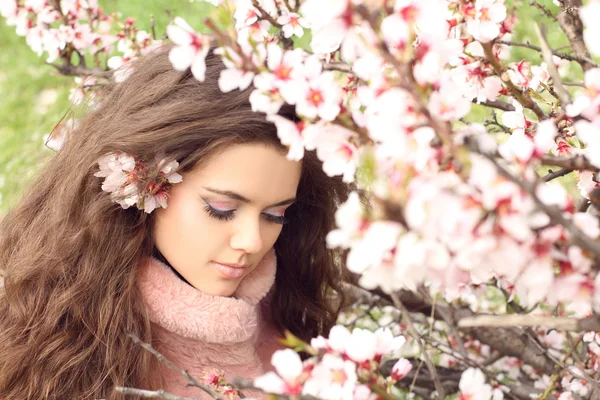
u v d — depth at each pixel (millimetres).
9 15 1866
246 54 790
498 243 611
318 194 1445
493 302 2104
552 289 675
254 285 1395
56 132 1705
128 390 855
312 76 770
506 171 599
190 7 4426
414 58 696
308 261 1565
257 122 1130
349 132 747
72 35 1863
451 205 585
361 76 718
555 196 618
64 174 1396
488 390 778
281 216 1256
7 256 1469
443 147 651
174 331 1269
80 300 1288
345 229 615
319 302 1615
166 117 1179
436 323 2152
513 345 1656
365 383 758
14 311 1338
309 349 777
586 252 655
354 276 1686
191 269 1233
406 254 593
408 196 604
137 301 1282
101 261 1285
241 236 1186
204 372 1227
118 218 1293
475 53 1059
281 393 747
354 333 777
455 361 1884
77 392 1281
